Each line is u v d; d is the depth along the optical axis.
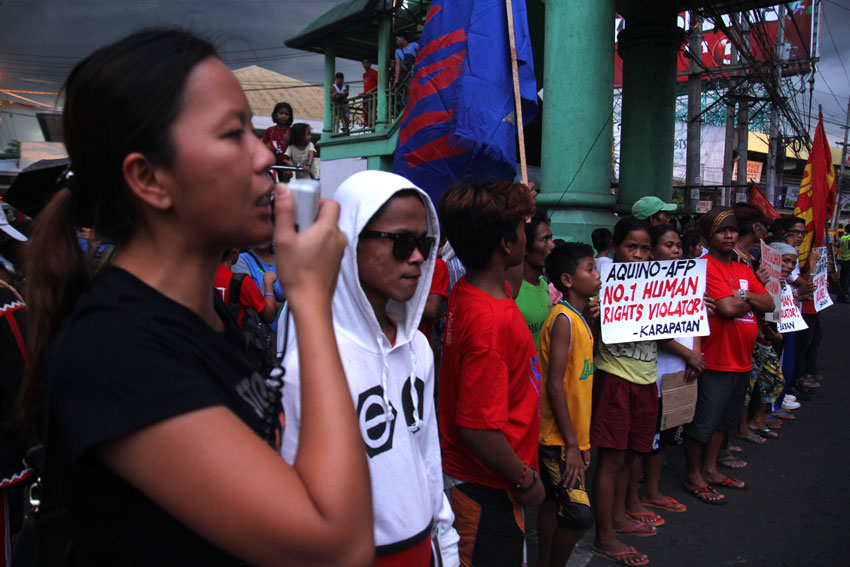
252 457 0.71
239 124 0.82
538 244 3.12
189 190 0.79
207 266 0.88
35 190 2.05
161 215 0.82
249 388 0.93
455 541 1.71
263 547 0.69
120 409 0.69
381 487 1.39
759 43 11.25
